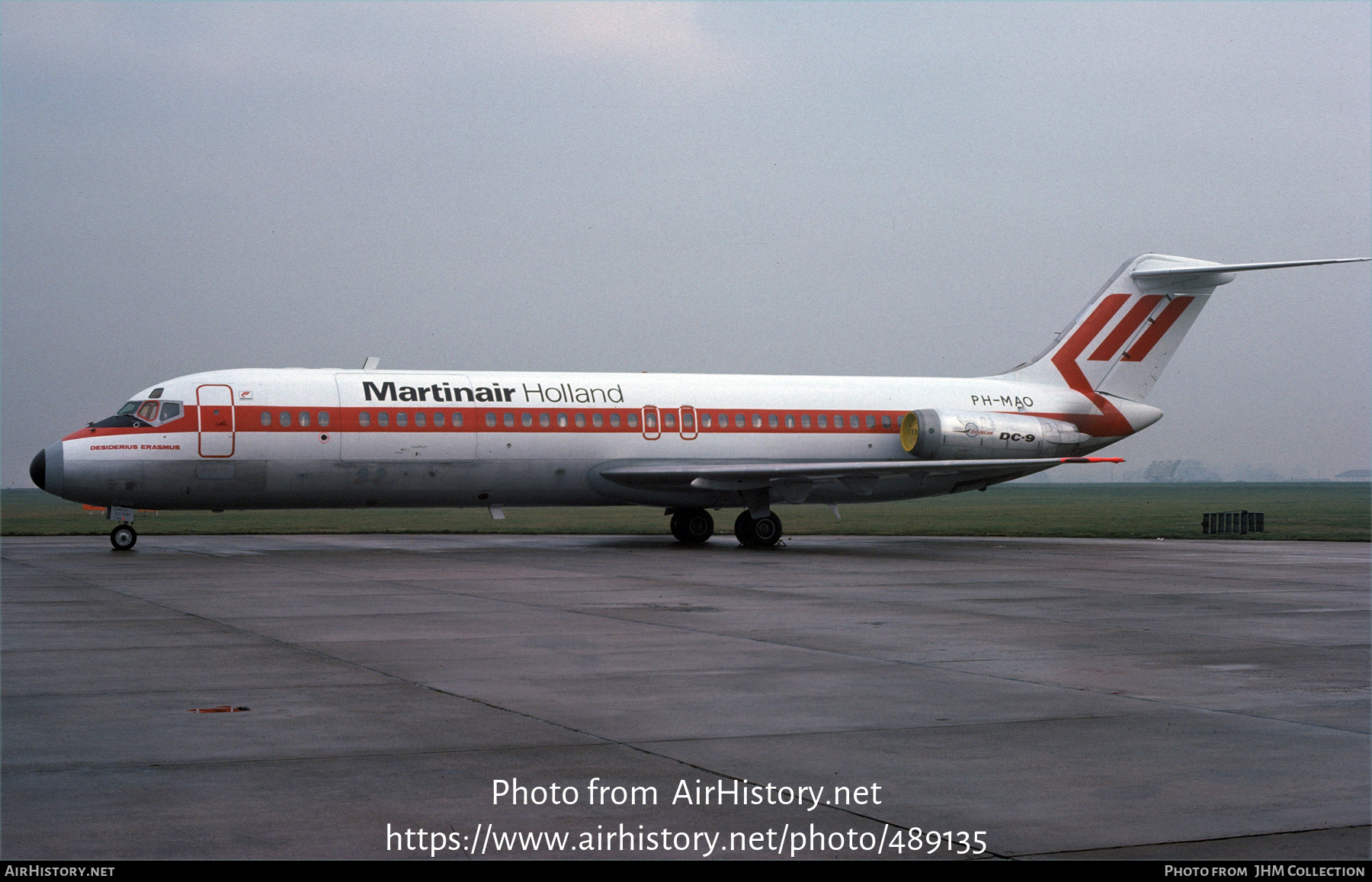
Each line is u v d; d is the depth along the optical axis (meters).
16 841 6.68
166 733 9.23
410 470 29.33
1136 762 8.59
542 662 12.64
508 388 30.53
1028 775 8.20
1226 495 144.75
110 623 15.59
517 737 9.16
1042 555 30.19
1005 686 11.44
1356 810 7.46
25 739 9.03
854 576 23.39
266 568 24.34
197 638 14.24
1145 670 12.43
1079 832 7.02
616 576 22.89
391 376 29.78
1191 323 36.91
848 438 33.75
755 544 32.34
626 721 9.75
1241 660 13.13
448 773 8.12
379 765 8.30
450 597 18.95
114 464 27.11
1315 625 16.17
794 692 11.03
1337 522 56.22
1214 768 8.41
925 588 20.95
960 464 30.36
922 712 10.20
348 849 6.64
